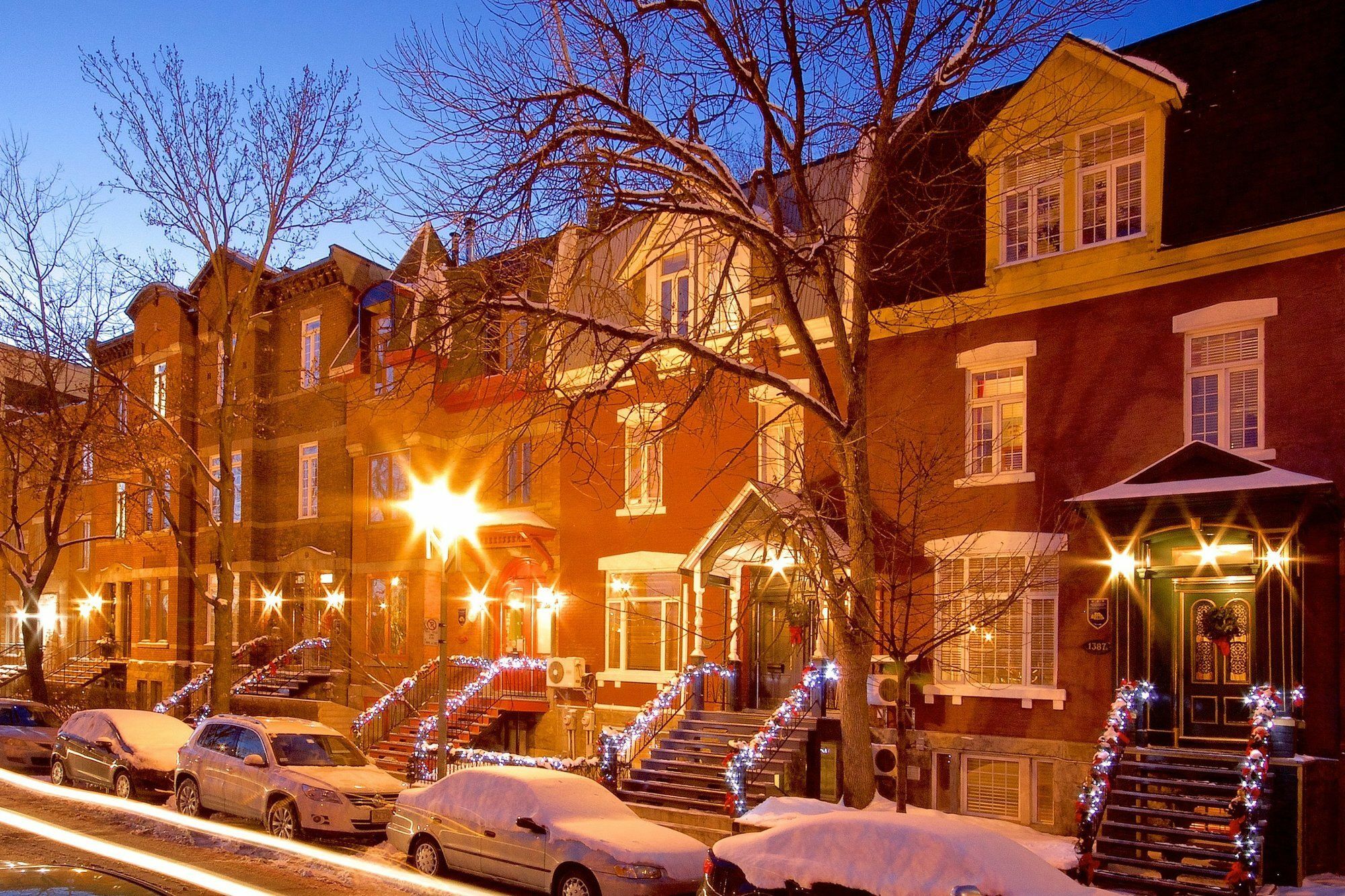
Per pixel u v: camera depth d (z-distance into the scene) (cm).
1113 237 1639
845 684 1346
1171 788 1404
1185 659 1504
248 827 1555
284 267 2461
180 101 2220
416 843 1348
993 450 1725
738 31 1376
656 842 1187
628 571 2161
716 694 1964
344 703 2733
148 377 3334
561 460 2314
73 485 2800
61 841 1357
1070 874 1341
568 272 1719
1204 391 1541
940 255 1784
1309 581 1394
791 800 1482
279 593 3058
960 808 1684
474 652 2492
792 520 1334
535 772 1330
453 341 1528
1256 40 1606
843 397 1888
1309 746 1373
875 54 1366
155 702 3319
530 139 1355
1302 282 1453
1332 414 1412
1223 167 1557
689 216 1494
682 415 1395
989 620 1334
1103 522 1526
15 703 2394
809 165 1517
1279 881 1305
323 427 2977
